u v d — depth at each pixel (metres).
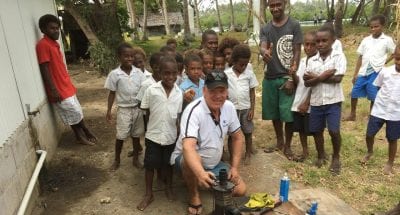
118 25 13.34
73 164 4.93
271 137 5.77
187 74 4.18
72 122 5.44
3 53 3.74
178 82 4.61
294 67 4.48
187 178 3.45
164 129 3.71
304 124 4.65
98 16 12.92
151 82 4.07
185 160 3.08
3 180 3.10
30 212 3.72
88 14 12.70
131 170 4.68
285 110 4.70
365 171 4.44
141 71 4.72
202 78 4.45
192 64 4.05
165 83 3.72
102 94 9.14
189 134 3.07
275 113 4.96
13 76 3.91
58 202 3.98
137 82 4.53
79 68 13.38
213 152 3.31
